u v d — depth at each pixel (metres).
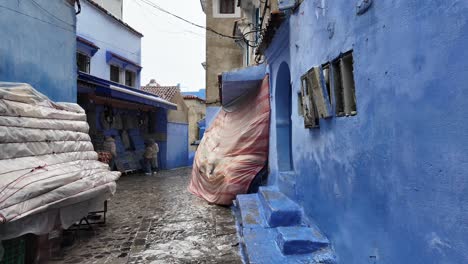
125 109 16.27
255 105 9.45
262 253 4.42
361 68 3.11
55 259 5.24
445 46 1.97
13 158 4.03
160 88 21.86
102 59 14.63
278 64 7.30
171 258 5.27
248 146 8.85
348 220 3.50
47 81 6.07
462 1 1.83
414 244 2.30
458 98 1.87
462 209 1.85
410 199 2.34
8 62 4.96
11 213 3.40
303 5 5.12
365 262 3.09
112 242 6.02
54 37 6.34
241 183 8.52
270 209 5.71
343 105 3.64
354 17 3.24
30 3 5.53
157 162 18.92
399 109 2.47
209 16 16.53
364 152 3.07
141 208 8.71
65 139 5.27
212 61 16.39
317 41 4.42
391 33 2.56
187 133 23.89
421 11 2.18
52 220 4.41
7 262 4.12
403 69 2.41
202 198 9.80
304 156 5.27
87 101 12.36
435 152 2.07
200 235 6.38
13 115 4.21
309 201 5.02
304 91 4.96
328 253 4.06
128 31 16.92
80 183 4.77
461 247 1.86
